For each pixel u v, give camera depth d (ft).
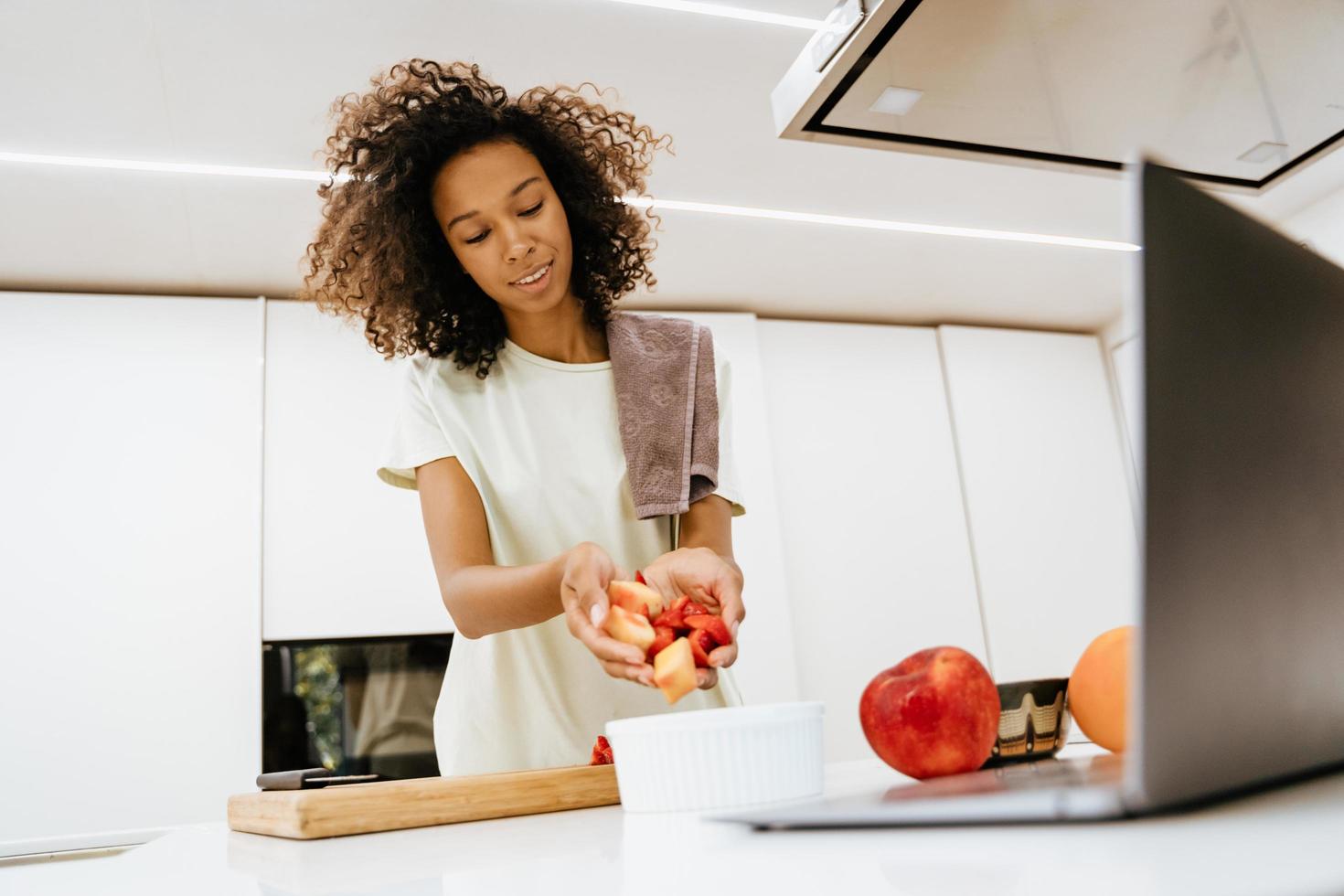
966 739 1.97
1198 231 1.12
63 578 7.86
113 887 1.62
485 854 1.65
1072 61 3.75
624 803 2.14
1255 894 0.76
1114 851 0.98
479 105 3.76
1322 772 1.30
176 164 7.06
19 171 7.02
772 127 7.37
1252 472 1.16
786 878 1.06
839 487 10.20
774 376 10.32
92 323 8.41
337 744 8.07
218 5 5.73
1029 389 11.14
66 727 7.59
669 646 2.34
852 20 3.54
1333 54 3.75
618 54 6.45
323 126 6.77
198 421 8.43
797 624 9.66
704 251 9.09
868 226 8.89
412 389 3.92
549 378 3.92
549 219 3.55
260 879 1.57
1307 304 1.28
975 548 10.46
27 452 8.04
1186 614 1.06
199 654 7.95
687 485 3.73
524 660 3.73
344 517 8.55
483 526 3.67
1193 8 3.43
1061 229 9.17
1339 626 1.31
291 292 8.87
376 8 5.88
